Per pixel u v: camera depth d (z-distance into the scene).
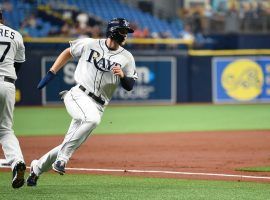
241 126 54.59
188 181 26.70
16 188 23.84
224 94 80.00
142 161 33.53
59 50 74.56
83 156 35.66
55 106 74.56
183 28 95.62
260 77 80.31
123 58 23.80
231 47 88.44
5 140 23.81
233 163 32.78
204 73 79.56
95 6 94.38
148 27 94.56
